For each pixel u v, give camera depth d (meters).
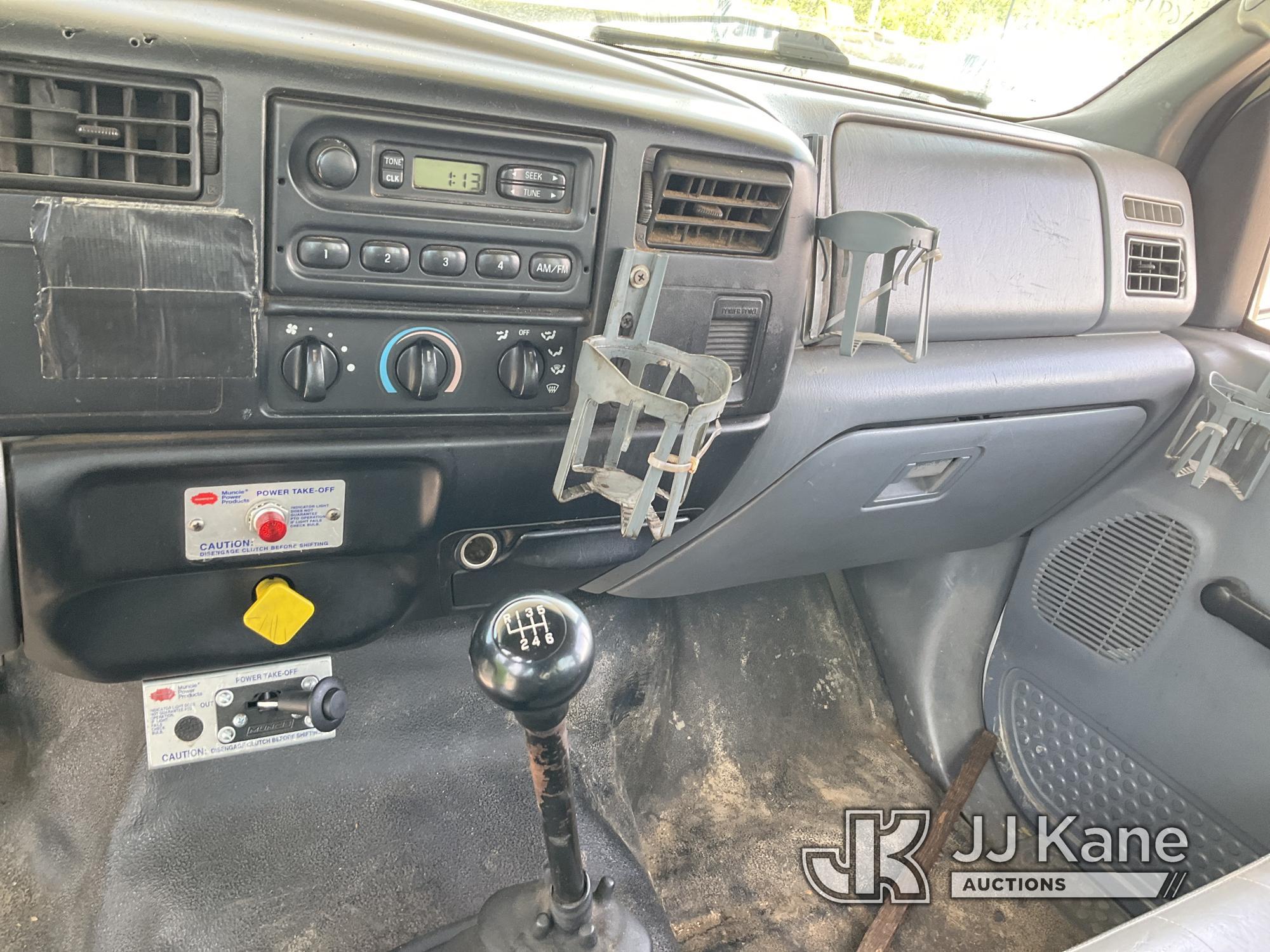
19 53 0.59
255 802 1.11
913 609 1.83
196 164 0.66
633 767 1.53
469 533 0.98
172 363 0.70
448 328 0.80
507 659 0.65
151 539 0.79
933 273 1.24
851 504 1.33
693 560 1.29
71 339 0.66
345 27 0.68
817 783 1.66
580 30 1.17
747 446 1.06
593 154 0.79
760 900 1.43
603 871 1.23
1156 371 1.46
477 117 0.73
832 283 1.15
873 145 1.19
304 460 0.81
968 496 1.47
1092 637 1.58
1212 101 1.52
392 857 1.12
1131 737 1.52
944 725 1.76
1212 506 1.43
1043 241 1.34
